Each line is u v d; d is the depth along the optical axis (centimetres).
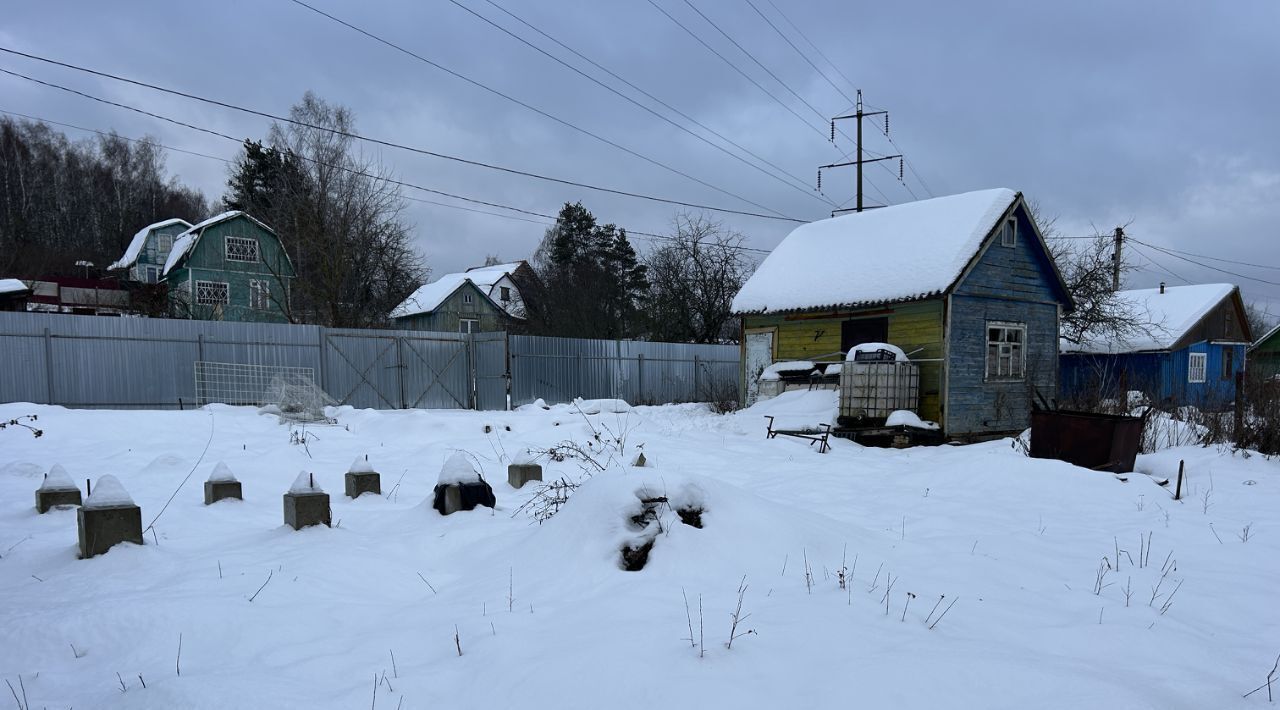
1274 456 1102
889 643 352
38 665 352
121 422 1160
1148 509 764
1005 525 691
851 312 1731
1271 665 369
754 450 1235
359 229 2928
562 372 2330
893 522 704
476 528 600
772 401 1719
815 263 1867
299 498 591
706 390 2597
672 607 391
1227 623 439
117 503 529
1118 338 2552
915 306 1594
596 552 460
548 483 837
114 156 5578
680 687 298
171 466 905
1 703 312
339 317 2844
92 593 441
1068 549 605
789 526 512
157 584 461
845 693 296
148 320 1641
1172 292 3180
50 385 1525
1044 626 410
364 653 354
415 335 2050
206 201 6241
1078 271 2398
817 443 1396
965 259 1511
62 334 1541
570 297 4256
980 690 303
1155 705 301
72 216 4991
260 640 375
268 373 1791
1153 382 2481
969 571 514
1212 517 738
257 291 3506
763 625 365
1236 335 3212
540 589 436
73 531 606
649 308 3769
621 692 299
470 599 432
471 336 2166
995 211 1602
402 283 3344
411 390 2039
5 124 4928
